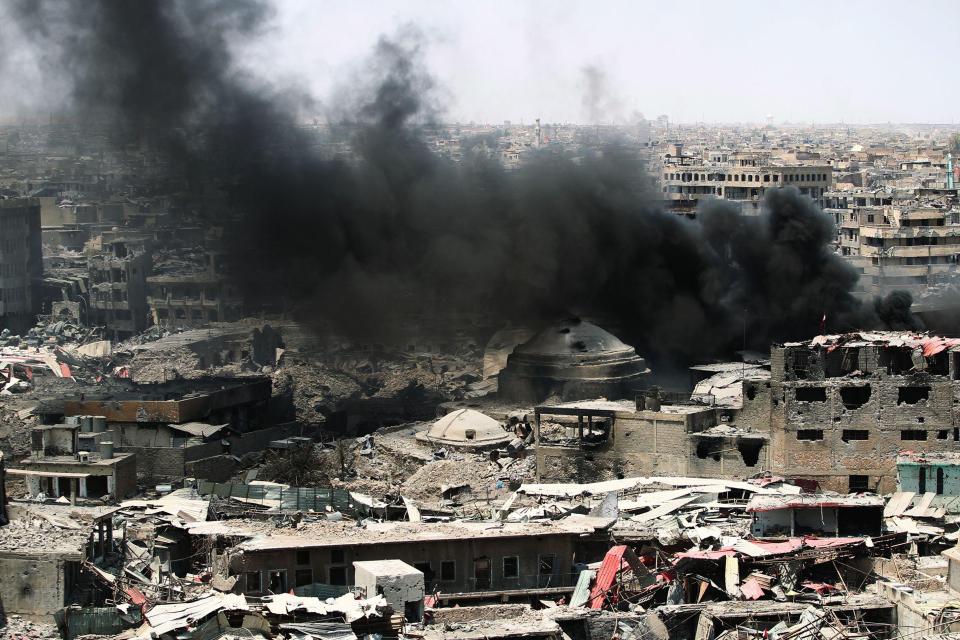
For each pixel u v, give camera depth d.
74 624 79.06
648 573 88.19
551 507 105.31
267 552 85.94
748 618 83.38
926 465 108.19
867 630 84.25
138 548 92.81
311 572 86.62
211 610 76.88
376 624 77.94
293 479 130.12
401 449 138.50
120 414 133.12
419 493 122.06
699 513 103.50
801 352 118.31
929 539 97.56
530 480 125.06
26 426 131.75
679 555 90.31
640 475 123.31
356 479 131.50
